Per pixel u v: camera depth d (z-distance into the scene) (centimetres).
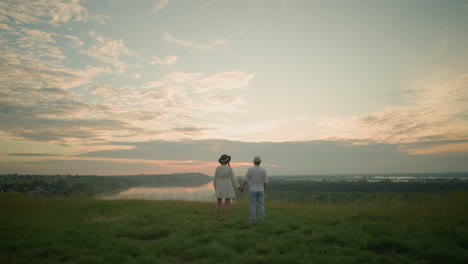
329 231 654
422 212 912
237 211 1170
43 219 928
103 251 543
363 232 655
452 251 491
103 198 1756
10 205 1252
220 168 891
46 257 510
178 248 556
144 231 729
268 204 1438
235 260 470
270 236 662
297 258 480
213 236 641
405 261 455
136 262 476
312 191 10400
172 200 1602
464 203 1049
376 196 1498
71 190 8844
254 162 870
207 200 1591
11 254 516
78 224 834
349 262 454
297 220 868
